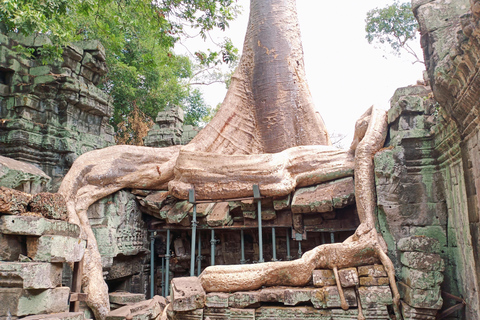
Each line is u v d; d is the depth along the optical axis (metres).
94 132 12.71
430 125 6.96
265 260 9.21
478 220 5.03
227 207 9.12
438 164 6.96
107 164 9.20
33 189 6.66
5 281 4.63
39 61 11.30
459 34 4.44
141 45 21.02
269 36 11.62
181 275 10.09
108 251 8.45
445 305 6.21
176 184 9.03
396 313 5.95
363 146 7.70
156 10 11.74
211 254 8.70
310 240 8.88
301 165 9.04
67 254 5.41
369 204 7.34
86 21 16.56
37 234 4.96
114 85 19.91
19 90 10.85
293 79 11.31
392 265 6.25
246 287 6.51
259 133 11.10
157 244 10.11
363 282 6.19
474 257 5.21
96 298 7.39
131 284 9.63
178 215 8.92
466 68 4.53
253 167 8.69
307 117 11.02
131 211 9.52
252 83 11.51
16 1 7.89
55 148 10.91
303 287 6.55
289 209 8.72
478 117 4.77
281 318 6.16
